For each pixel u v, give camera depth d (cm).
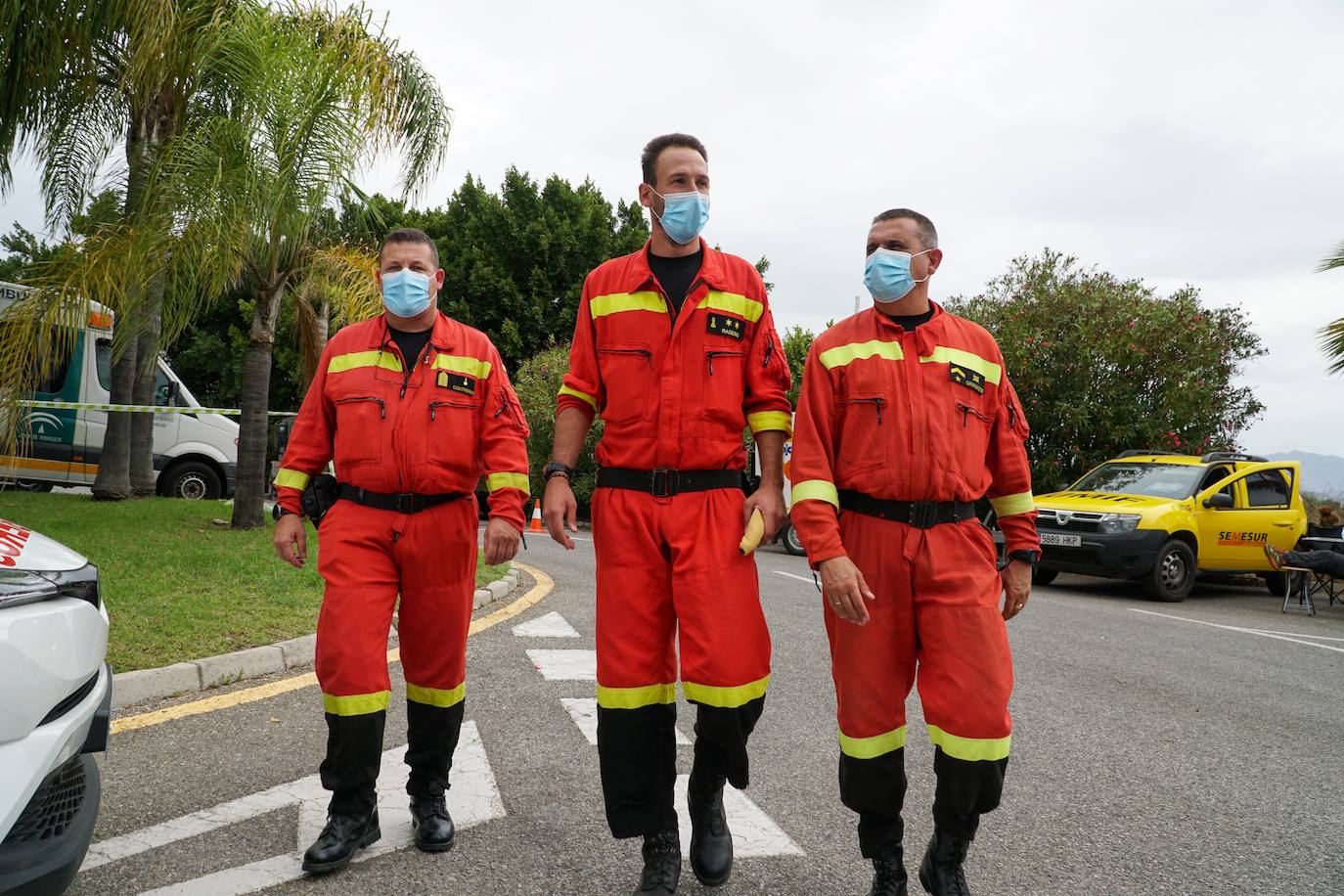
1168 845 327
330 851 277
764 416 276
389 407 298
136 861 284
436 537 300
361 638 284
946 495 249
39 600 216
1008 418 265
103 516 1032
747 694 260
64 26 830
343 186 877
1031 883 293
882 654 249
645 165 276
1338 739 479
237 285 966
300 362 1342
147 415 1353
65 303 852
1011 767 411
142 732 410
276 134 831
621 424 271
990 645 240
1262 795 385
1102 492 1182
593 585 911
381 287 305
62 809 227
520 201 2391
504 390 317
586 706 469
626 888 276
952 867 242
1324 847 330
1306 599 1207
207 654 501
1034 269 1644
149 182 859
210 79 865
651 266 278
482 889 272
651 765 265
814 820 336
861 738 250
